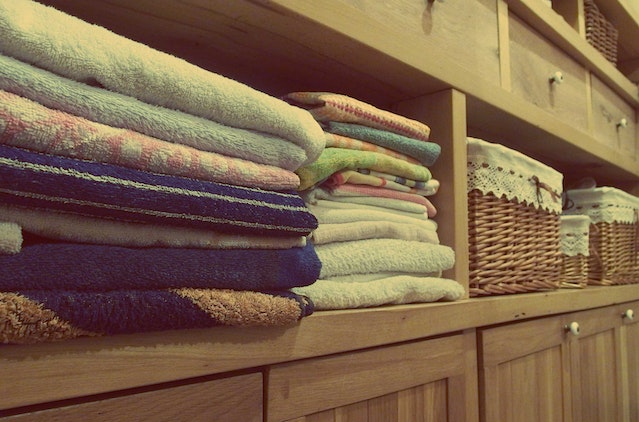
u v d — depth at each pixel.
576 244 1.24
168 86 0.40
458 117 0.83
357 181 0.66
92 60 0.35
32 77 0.32
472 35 0.89
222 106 0.44
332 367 0.55
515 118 0.99
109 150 0.36
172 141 0.41
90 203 0.34
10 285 0.31
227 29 0.60
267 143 0.48
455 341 0.75
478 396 0.80
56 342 0.33
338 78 0.78
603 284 1.33
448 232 0.82
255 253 0.45
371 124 0.69
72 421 0.35
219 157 0.43
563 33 1.14
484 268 0.88
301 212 0.48
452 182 0.82
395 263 0.68
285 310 0.46
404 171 0.72
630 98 1.59
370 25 0.66
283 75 0.76
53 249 0.33
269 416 0.48
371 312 0.60
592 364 1.19
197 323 0.40
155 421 0.40
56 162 0.33
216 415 0.44
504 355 0.86
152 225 0.38
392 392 0.63
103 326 0.34
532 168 0.99
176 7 0.54
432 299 0.74
